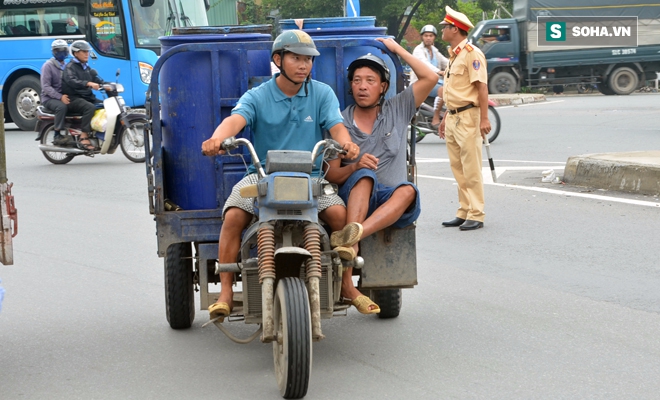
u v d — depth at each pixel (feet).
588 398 15.28
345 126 17.80
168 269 19.36
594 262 25.34
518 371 16.72
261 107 16.79
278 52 16.46
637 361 17.21
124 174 46.34
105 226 32.53
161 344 18.93
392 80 18.42
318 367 17.16
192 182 18.33
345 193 16.98
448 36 30.53
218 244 17.76
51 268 26.21
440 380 16.29
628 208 32.94
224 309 16.22
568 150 51.62
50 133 51.26
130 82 72.18
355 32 18.58
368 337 19.16
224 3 172.35
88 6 72.28
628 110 82.17
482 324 19.92
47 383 16.58
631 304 21.15
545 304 21.38
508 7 187.32
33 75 75.15
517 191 37.58
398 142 17.85
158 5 73.20
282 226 15.38
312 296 14.89
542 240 28.40
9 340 19.42
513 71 115.85
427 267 25.50
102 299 22.81
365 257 17.46
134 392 15.98
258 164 15.53
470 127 30.17
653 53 113.70
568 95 117.19
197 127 18.13
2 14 74.49
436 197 37.22
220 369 17.20
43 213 35.29
